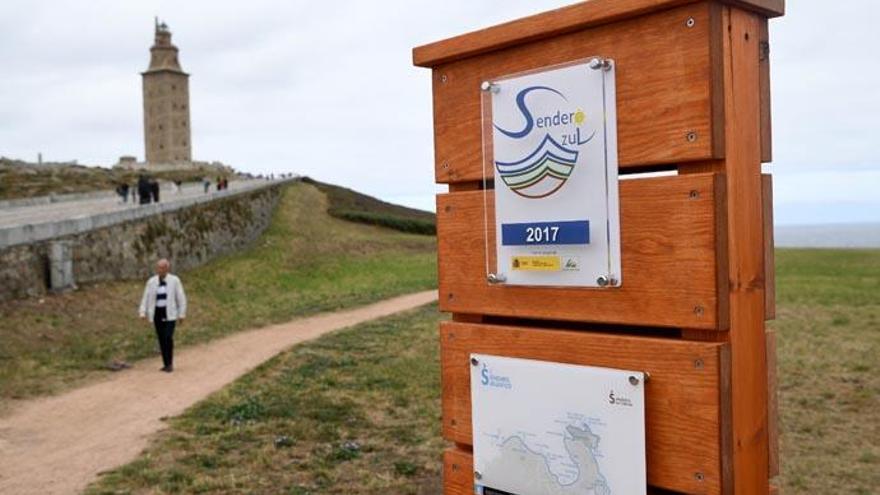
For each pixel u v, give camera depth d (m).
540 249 2.56
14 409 9.96
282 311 22.16
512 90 2.61
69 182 62.97
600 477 2.41
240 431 8.39
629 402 2.33
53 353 13.73
